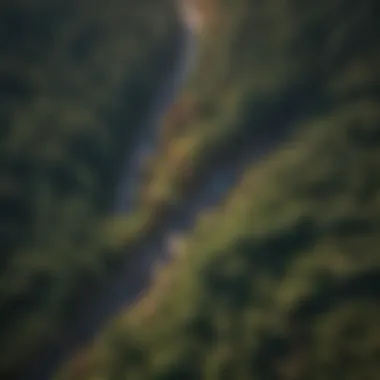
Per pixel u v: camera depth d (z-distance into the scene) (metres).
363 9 77.12
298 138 78.75
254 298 67.81
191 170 78.38
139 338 66.69
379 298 65.25
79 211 74.38
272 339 64.25
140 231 74.94
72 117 77.69
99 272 71.56
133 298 71.25
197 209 77.25
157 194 76.88
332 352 62.16
